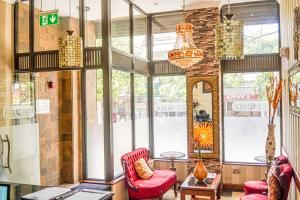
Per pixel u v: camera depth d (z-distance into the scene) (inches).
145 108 287.1
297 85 142.4
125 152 243.9
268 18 261.3
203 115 264.7
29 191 105.3
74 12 245.1
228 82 271.6
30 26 225.9
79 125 258.8
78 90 258.5
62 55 159.5
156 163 287.6
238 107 269.6
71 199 96.4
